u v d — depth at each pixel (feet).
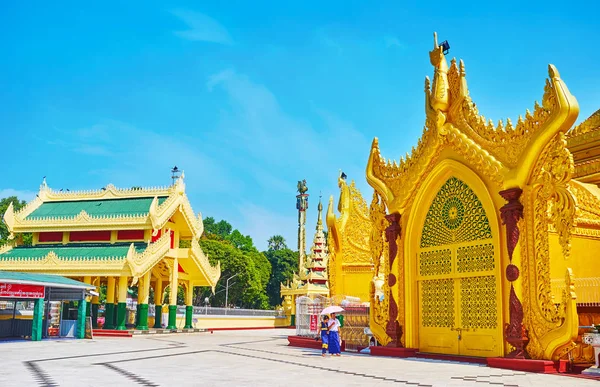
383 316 68.80
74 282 97.66
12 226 129.18
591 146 64.75
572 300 47.78
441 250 63.67
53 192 139.03
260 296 283.59
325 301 82.89
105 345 82.58
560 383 40.06
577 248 58.39
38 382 39.52
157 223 120.47
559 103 49.24
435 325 63.57
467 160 59.88
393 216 68.64
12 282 82.17
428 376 44.06
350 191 108.88
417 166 65.36
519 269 52.37
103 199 135.13
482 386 38.24
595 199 59.31
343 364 54.24
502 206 55.01
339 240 96.78
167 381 40.42
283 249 359.25
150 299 266.77
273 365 52.90
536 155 51.60
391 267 67.97
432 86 63.72
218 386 37.73
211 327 162.81
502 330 53.83
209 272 144.15
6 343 83.20
